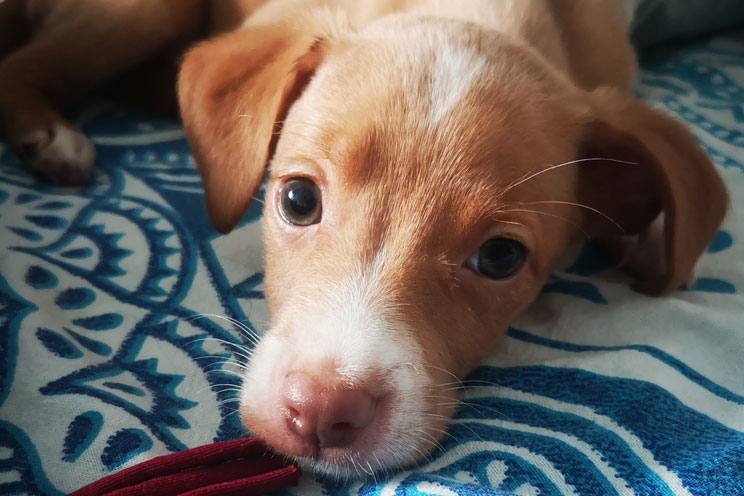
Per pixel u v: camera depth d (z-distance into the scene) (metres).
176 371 0.29
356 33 0.32
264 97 0.31
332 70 0.30
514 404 0.28
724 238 0.36
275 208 0.30
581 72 0.39
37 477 0.24
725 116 0.47
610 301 0.32
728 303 0.33
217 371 0.29
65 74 0.42
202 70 0.33
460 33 0.31
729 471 0.25
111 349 0.29
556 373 0.29
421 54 0.29
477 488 0.24
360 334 0.26
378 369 0.25
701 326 0.31
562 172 0.30
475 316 0.28
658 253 0.34
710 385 0.29
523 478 0.25
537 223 0.29
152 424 0.26
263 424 0.25
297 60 0.31
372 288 0.27
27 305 0.30
